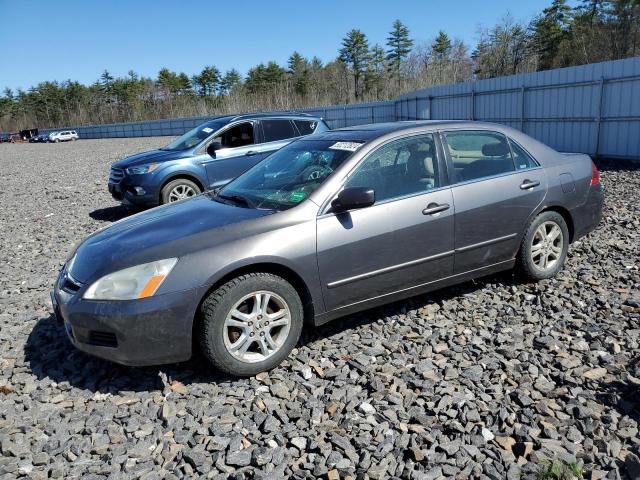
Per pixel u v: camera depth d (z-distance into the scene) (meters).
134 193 8.95
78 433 3.05
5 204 12.23
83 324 3.36
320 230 3.67
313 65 92.50
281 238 3.55
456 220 4.21
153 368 3.71
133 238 3.68
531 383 3.30
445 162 4.28
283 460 2.73
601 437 2.77
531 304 4.46
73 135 65.06
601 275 5.00
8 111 108.44
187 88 100.31
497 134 4.64
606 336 3.82
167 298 3.28
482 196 4.34
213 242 3.45
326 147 4.32
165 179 8.87
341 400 3.25
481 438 2.82
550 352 3.67
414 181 4.12
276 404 3.22
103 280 3.37
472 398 3.18
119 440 2.94
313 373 3.58
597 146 13.95
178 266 3.33
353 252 3.79
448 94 20.95
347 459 2.72
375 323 4.23
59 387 3.55
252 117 9.57
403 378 3.44
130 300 3.28
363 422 3.00
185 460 2.77
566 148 15.06
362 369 3.55
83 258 3.70
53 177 17.86
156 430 3.03
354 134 4.39
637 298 4.42
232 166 9.31
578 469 2.52
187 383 3.51
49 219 9.95
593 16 50.44
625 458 2.61
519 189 4.55
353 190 3.64
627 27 41.44
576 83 14.31
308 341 4.02
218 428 3.00
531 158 4.77
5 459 2.83
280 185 4.14
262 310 3.51
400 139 4.17
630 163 12.73
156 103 95.88
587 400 3.09
